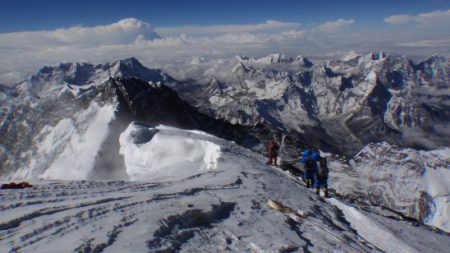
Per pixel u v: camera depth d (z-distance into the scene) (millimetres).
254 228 11469
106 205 10953
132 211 10508
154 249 7895
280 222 12984
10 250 7297
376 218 20750
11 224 8898
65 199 12680
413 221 25516
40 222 9070
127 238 8234
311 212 16359
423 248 16922
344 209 21062
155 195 13180
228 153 35562
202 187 16609
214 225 11047
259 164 31766
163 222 9742
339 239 12953
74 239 7867
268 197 17188
